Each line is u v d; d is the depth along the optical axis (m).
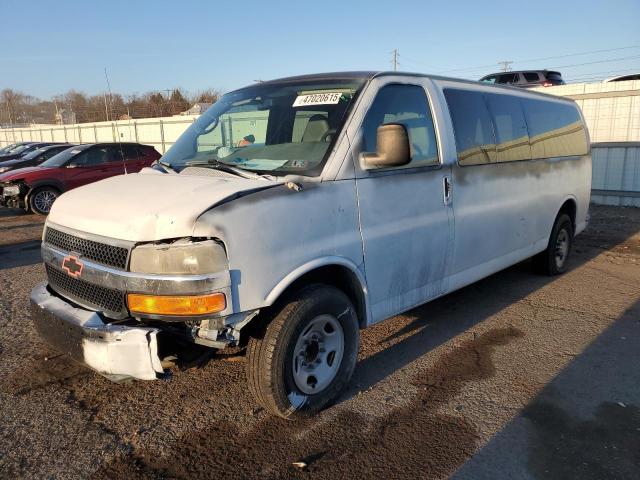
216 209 2.74
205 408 3.50
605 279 6.52
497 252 5.03
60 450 3.03
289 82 4.11
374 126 3.60
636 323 4.98
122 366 2.75
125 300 2.81
